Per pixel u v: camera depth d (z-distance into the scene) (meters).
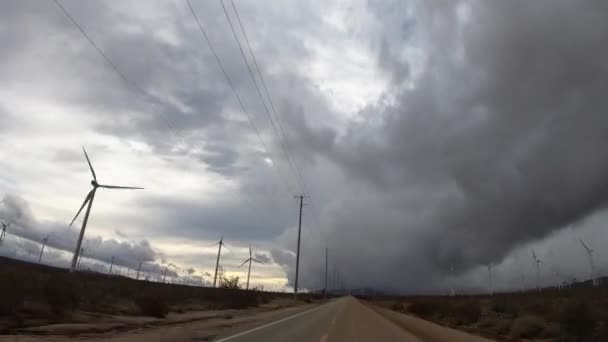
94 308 27.16
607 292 57.91
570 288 80.00
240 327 24.22
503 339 29.41
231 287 60.53
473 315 47.16
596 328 29.50
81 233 39.28
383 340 20.27
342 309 54.09
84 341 15.55
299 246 89.38
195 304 45.16
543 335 30.31
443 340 23.03
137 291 38.44
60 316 22.58
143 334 18.84
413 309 67.38
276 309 53.88
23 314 20.84
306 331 22.50
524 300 61.09
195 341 17.00
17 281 21.36
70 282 25.62
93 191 41.19
